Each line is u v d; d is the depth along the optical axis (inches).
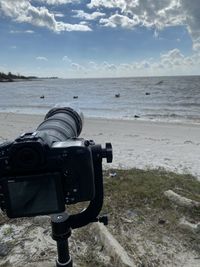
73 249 20.6
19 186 10.3
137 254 20.3
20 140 10.3
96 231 21.9
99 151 12.0
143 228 23.3
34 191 10.4
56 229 12.5
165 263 19.6
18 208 10.5
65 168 10.4
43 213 10.7
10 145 10.3
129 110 149.9
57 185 10.4
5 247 21.0
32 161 10.0
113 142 62.4
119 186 30.8
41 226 23.4
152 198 27.7
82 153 10.5
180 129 81.3
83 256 19.9
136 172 37.3
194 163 45.3
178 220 24.1
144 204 26.8
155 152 52.5
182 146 57.9
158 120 106.9
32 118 106.3
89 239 21.5
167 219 24.3
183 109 150.5
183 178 35.2
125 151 53.3
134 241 21.7
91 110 151.6
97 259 19.4
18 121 97.3
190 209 25.4
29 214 10.6
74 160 10.4
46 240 21.7
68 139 12.3
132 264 18.6
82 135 71.3
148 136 70.0
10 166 10.2
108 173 36.8
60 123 14.4
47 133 11.8
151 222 24.1
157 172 37.8
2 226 23.7
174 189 30.4
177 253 20.6
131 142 62.2
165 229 23.1
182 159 47.7
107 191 29.6
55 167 10.3
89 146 11.7
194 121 103.7
